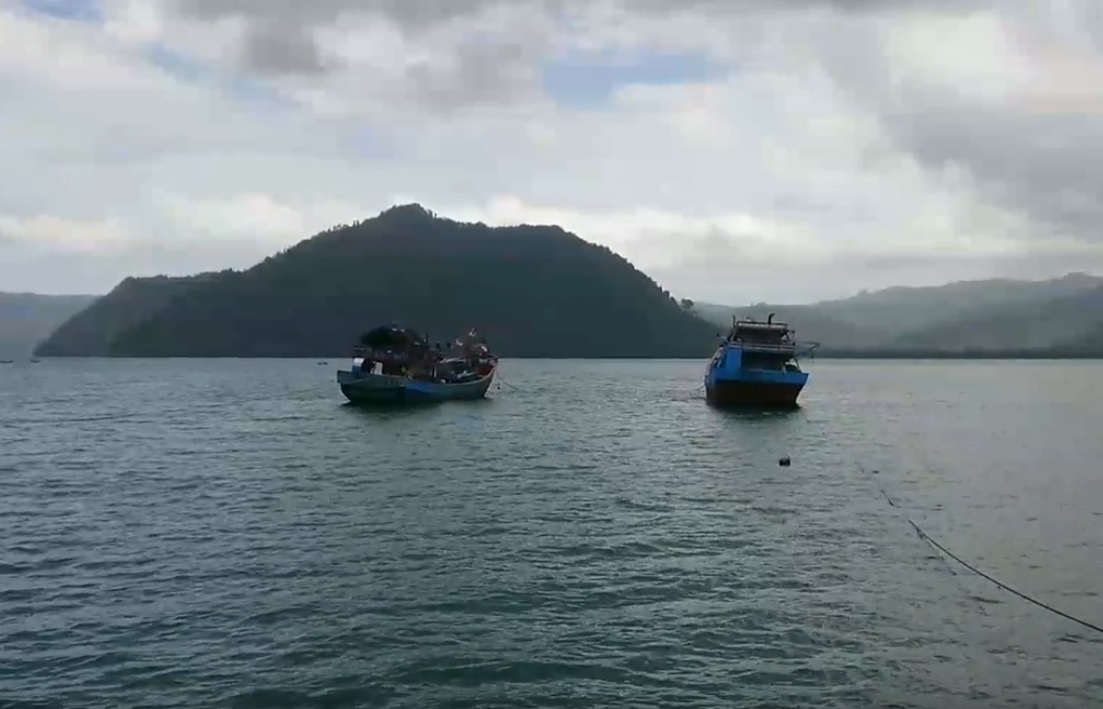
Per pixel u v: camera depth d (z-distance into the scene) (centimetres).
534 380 16738
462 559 2531
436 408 8556
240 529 2944
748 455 5106
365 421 7275
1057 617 2077
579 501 3491
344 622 1977
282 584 2273
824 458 5016
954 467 4678
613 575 2367
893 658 1803
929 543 2795
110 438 5972
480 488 3822
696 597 2177
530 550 2642
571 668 1728
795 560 2547
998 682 1700
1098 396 12388
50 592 2209
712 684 1664
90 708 1549
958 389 14575
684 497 3606
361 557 2555
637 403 9838
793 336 9800
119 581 2306
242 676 1683
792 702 1595
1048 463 4866
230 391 11988
